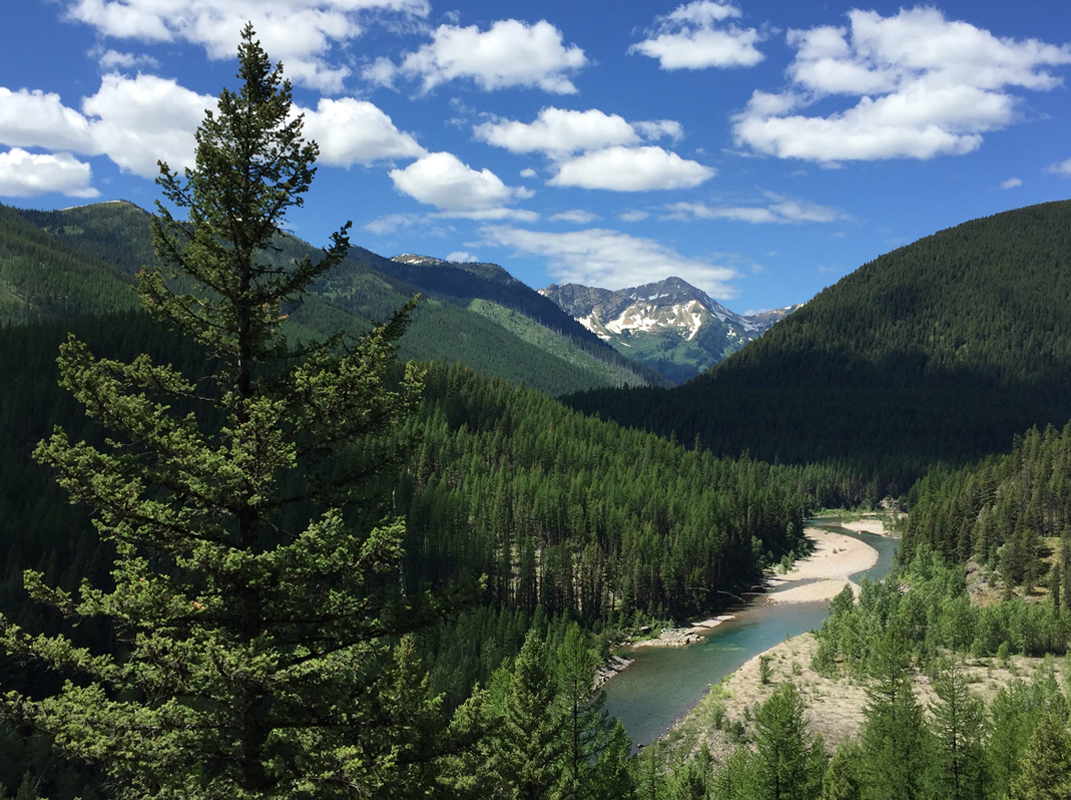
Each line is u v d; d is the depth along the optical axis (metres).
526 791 30.19
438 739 16.16
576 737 33.97
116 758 12.81
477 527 152.25
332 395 14.89
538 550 162.38
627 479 195.12
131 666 13.20
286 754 14.01
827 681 93.00
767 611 146.50
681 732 79.12
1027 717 56.12
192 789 12.81
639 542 150.25
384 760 13.56
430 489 162.62
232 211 15.18
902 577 160.38
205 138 15.29
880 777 50.19
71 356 13.99
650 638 127.25
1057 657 95.38
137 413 14.04
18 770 56.19
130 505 13.61
